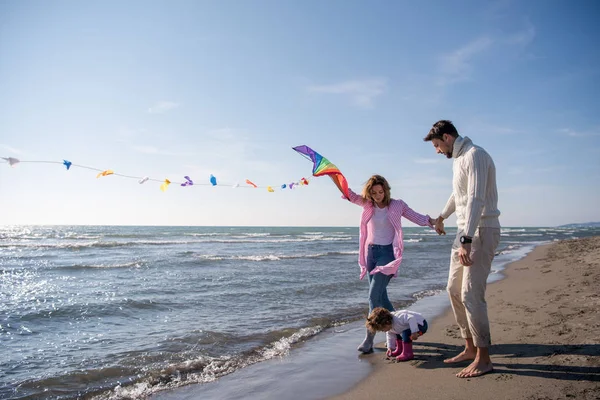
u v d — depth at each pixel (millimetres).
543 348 3283
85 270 11844
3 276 10555
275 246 25844
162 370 3451
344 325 5105
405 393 2672
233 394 2877
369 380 3045
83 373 3402
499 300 5945
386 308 3773
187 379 3246
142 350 4109
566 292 6070
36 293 7816
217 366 3555
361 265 3867
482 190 2723
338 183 3730
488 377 2773
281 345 4188
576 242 23344
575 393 2361
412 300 6609
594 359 2869
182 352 4012
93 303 6629
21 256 16766
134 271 11602
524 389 2500
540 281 7781
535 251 18234
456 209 3043
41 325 5297
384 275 3686
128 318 5680
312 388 2928
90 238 35125
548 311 4770
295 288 8234
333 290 8008
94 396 2936
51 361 3783
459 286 3127
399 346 3645
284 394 2828
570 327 3867
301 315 5719
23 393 3012
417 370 3166
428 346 3900
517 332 3902
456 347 3809
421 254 18250
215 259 15109
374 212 3820
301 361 3629
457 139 2967
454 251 3109
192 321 5426
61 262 14336
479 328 2855
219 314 5859
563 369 2766
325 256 17359
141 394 2949
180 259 15195
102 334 4809
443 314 5473
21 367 3619
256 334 4668
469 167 2789
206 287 8469
